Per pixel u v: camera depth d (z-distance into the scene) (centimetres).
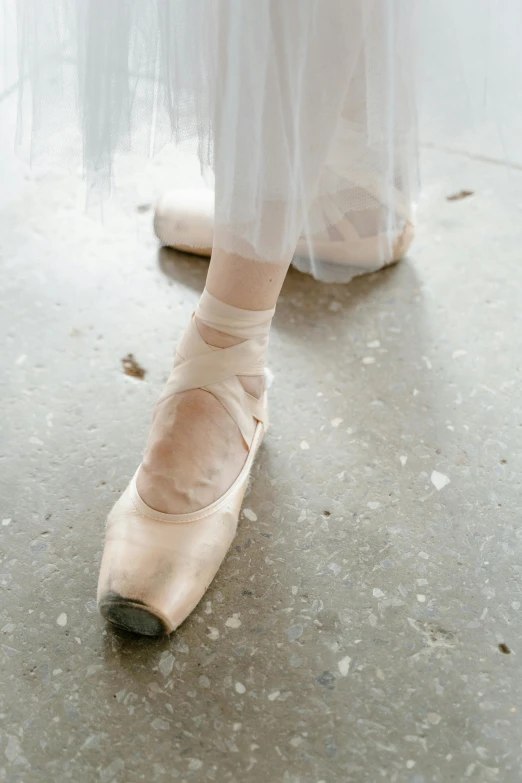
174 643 80
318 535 89
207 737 74
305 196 72
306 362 108
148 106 76
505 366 107
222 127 67
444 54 77
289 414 102
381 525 90
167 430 82
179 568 79
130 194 131
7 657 79
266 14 59
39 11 71
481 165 135
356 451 98
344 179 80
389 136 75
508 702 76
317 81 65
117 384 104
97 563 87
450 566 87
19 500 92
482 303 115
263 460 96
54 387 103
